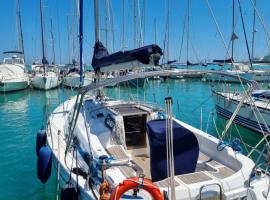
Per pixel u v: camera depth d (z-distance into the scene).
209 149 5.28
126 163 4.38
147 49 4.46
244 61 23.56
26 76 26.09
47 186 6.80
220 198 3.74
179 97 21.70
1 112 16.55
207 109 16.52
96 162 4.43
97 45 6.91
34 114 15.88
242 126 11.89
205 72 4.52
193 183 3.83
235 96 13.31
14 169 8.00
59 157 5.64
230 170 4.47
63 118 8.52
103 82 4.25
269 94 11.94
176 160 4.29
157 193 3.47
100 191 3.77
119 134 5.82
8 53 26.19
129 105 6.98
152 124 4.48
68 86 15.23
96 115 6.55
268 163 4.18
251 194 3.86
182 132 4.32
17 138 11.20
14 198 6.35
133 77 4.18
